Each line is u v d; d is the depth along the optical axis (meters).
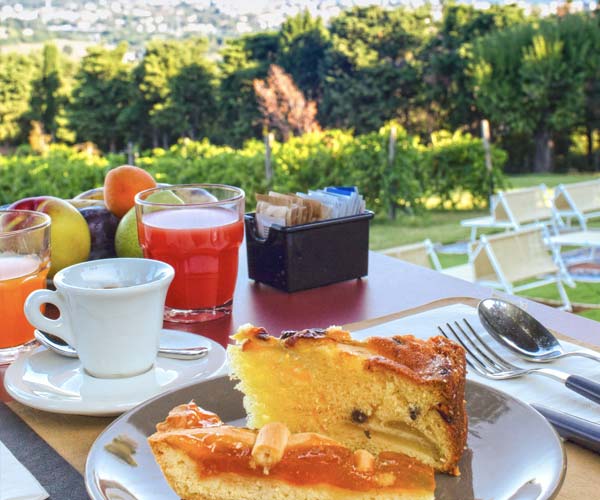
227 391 0.90
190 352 1.06
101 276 1.05
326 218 1.45
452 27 14.21
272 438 0.69
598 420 0.89
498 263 3.48
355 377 0.79
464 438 0.78
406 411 0.77
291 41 13.92
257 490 0.69
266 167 7.62
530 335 1.13
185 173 7.52
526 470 0.73
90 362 0.99
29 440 0.88
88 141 13.36
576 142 13.73
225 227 1.27
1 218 1.24
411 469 0.69
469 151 9.16
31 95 12.94
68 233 1.41
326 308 1.34
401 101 14.12
